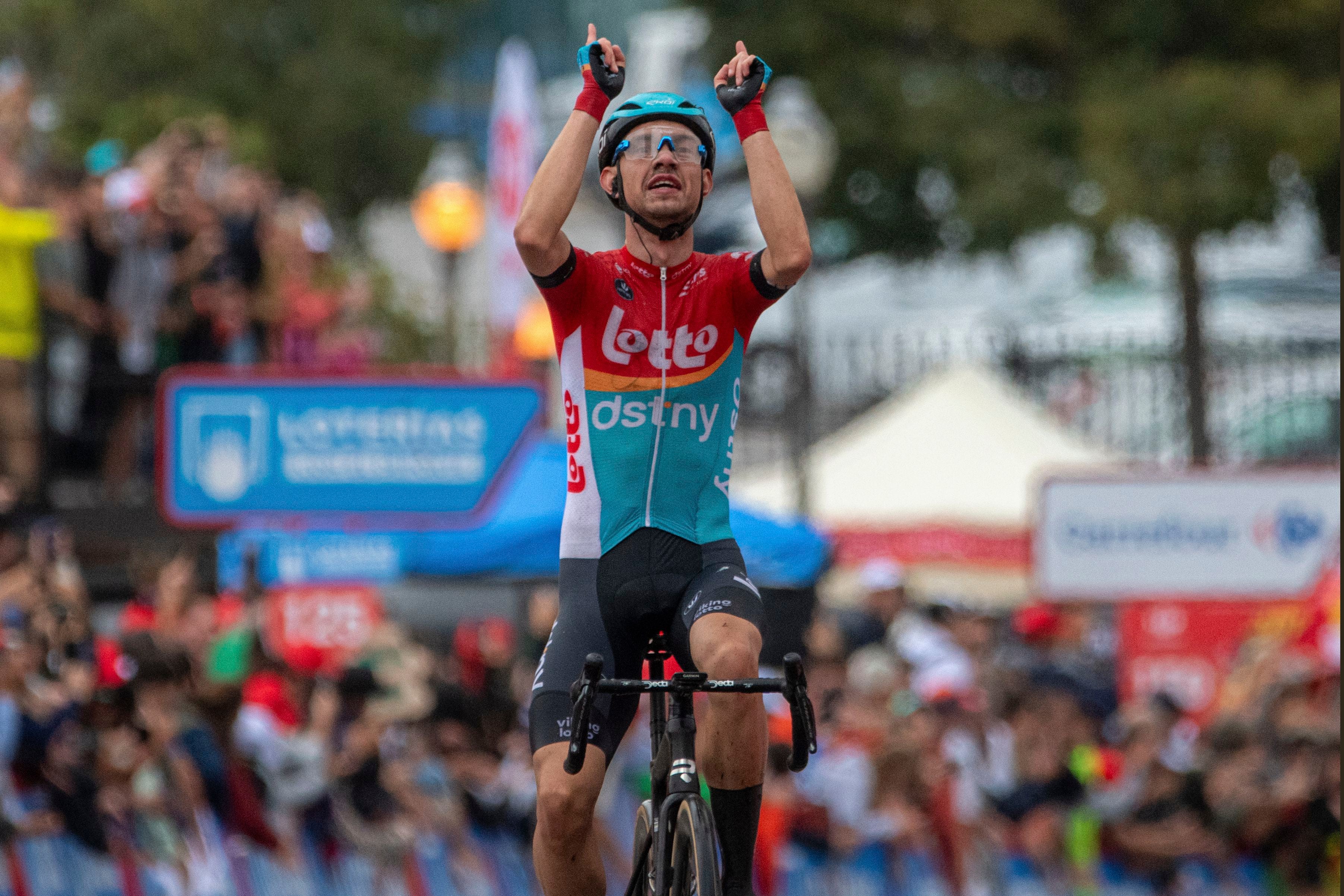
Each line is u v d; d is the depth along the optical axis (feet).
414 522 98.43
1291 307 198.70
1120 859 107.04
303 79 264.52
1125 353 175.22
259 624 92.63
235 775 84.79
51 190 105.60
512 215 159.53
